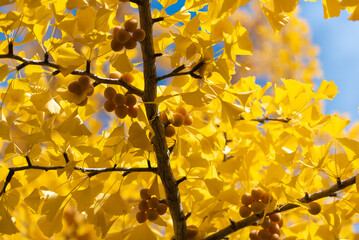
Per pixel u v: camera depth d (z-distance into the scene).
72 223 2.37
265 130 2.27
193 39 2.03
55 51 2.03
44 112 2.08
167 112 2.04
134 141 1.96
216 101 2.24
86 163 2.10
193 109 2.16
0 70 1.95
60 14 1.96
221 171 2.16
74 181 2.11
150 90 2.04
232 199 2.11
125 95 2.04
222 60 1.97
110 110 2.03
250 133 2.28
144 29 2.02
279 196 2.08
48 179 2.24
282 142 2.24
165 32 2.10
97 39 1.96
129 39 1.98
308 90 2.16
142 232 2.13
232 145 2.33
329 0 2.01
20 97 2.05
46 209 2.02
